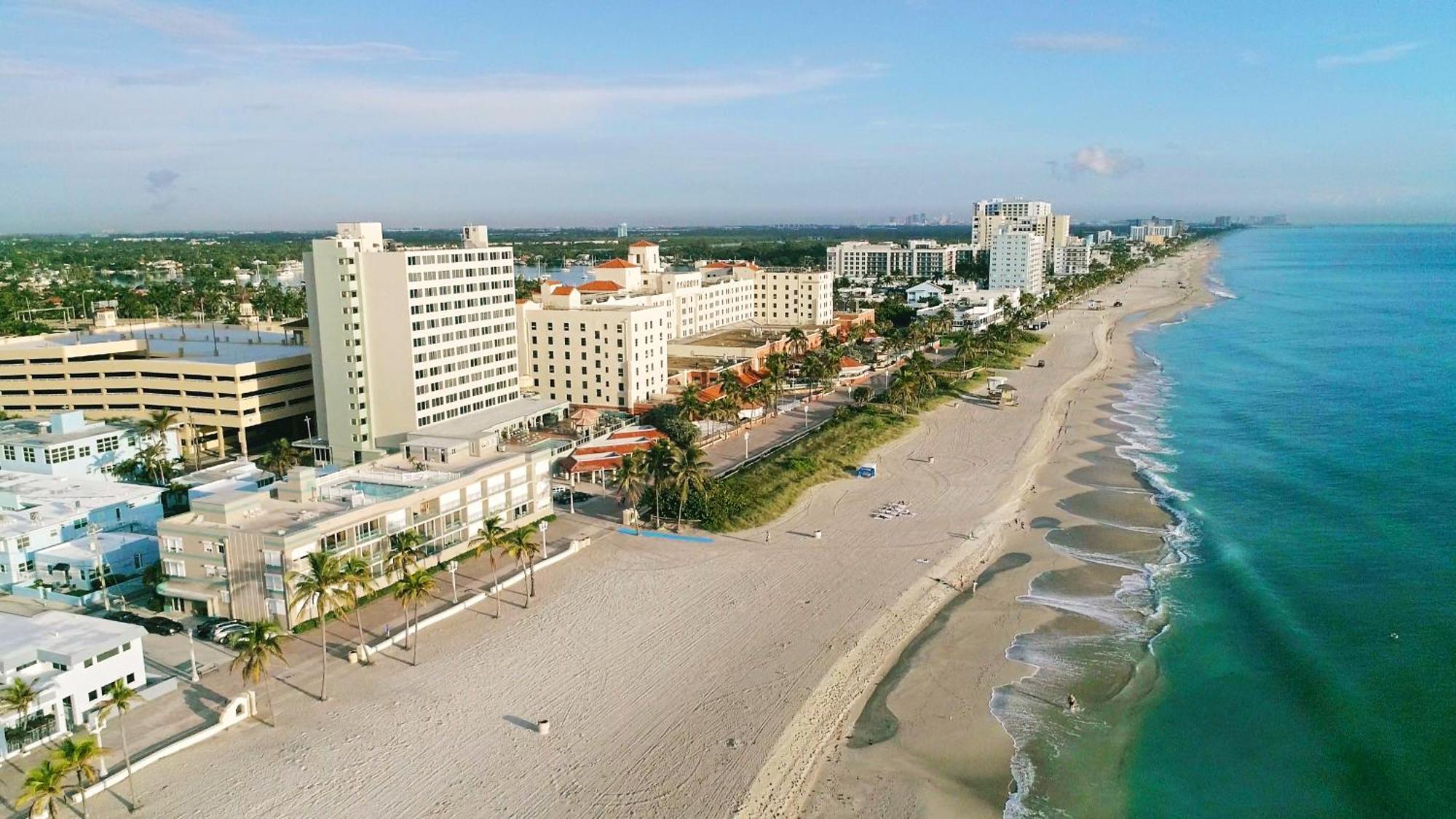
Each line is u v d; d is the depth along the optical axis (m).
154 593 99.25
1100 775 73.00
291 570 89.75
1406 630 94.12
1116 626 97.94
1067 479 149.88
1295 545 118.75
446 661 86.94
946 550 117.56
